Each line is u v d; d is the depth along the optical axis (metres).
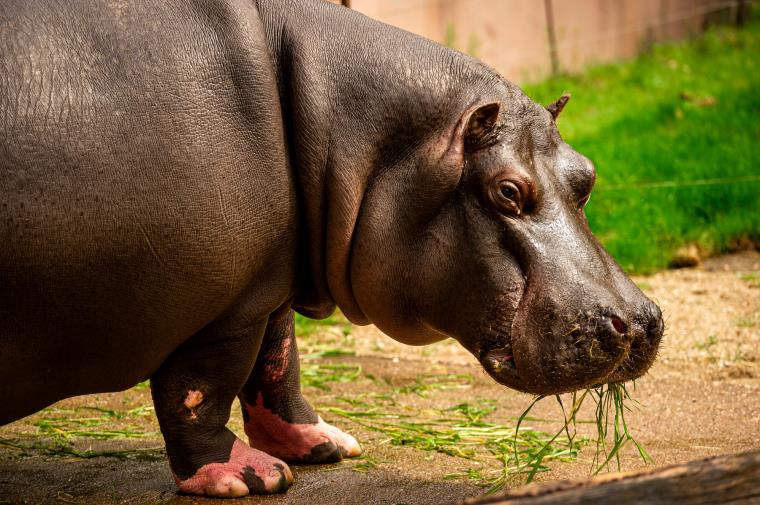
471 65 6.07
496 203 5.61
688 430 7.54
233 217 5.58
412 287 5.84
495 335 5.57
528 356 5.41
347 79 5.96
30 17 5.21
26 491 6.20
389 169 5.93
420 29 20.50
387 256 5.87
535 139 5.86
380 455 6.95
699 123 17.59
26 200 5.04
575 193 5.82
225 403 6.16
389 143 5.92
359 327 11.14
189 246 5.45
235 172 5.58
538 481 6.29
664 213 13.72
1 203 4.99
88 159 5.16
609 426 7.69
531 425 7.74
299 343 10.45
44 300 5.23
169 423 6.08
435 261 5.76
